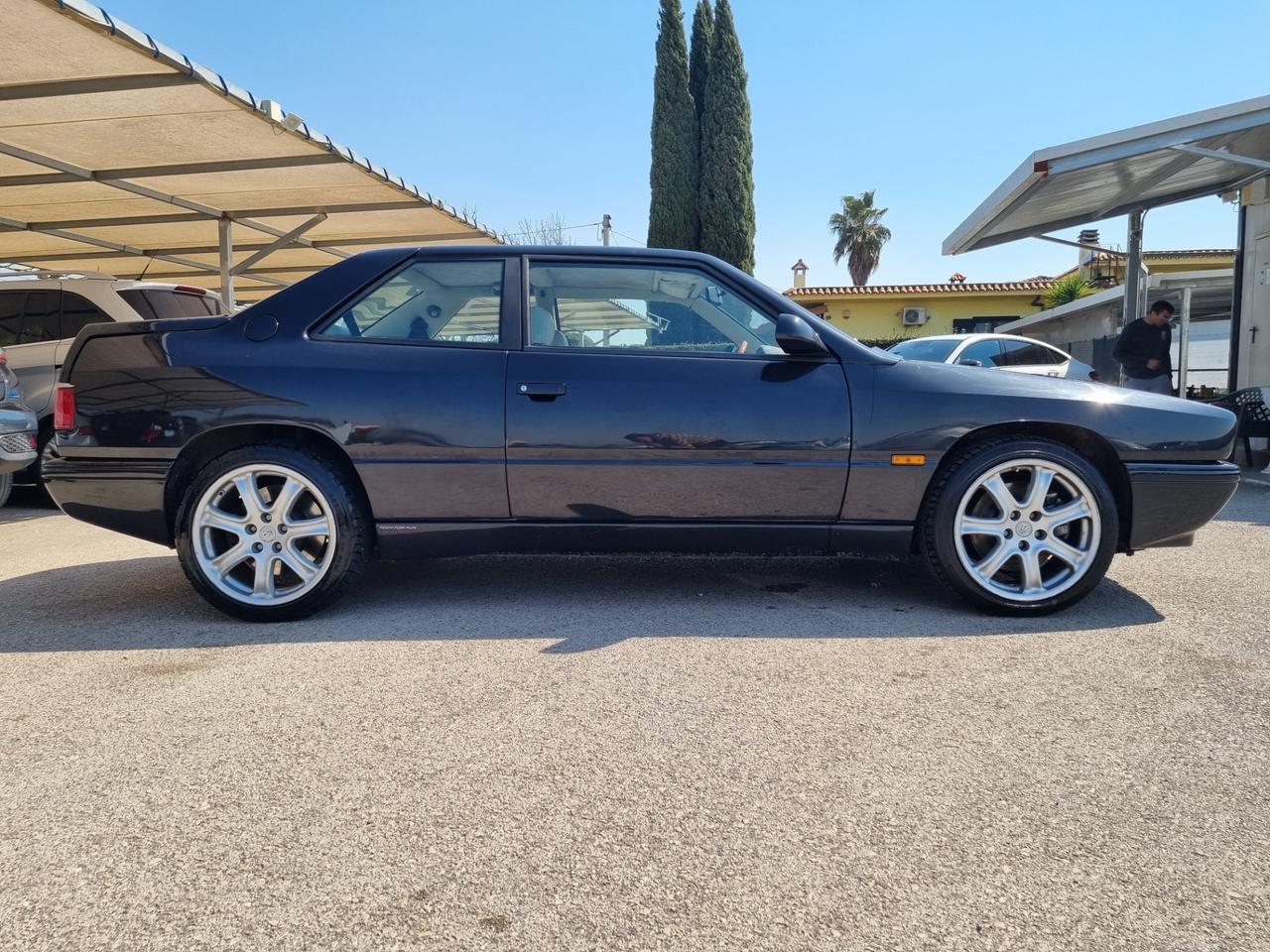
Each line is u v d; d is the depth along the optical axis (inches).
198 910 66.1
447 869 71.2
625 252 147.5
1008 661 119.1
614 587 161.2
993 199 366.9
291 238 427.2
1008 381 141.8
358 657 122.0
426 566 179.9
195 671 117.0
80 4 209.5
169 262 529.7
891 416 137.8
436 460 137.6
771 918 64.8
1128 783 84.8
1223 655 120.8
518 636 131.6
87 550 208.2
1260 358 399.2
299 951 61.6
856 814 79.4
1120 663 118.0
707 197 791.1
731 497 139.6
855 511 140.1
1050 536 138.9
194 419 136.8
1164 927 63.6
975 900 66.9
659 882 69.4
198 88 259.6
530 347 141.9
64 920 64.8
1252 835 75.6
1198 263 905.5
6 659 122.6
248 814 79.8
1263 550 190.7
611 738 95.4
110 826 77.9
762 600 151.6
